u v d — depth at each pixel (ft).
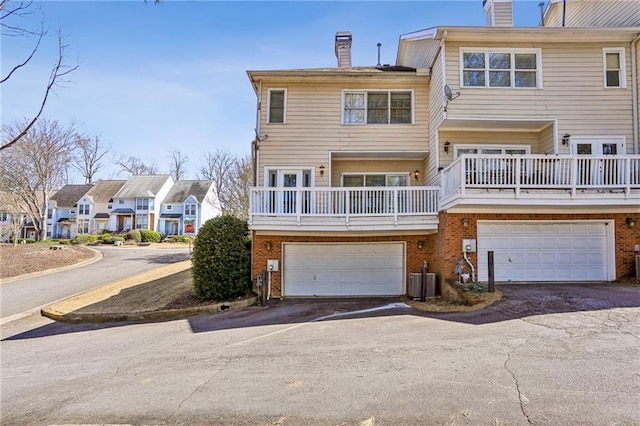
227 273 34.96
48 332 28.48
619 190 31.58
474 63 37.45
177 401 14.28
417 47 47.73
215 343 22.25
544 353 17.03
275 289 37.83
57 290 45.21
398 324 24.22
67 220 138.10
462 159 31.19
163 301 35.45
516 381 14.25
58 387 16.61
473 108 36.83
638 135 36.37
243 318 28.99
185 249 97.35
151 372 17.81
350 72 41.75
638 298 26.53
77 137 107.24
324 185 41.65
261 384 15.44
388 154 42.96
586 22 43.52
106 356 21.13
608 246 34.73
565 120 36.81
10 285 48.37
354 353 18.80
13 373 18.94
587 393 13.05
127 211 132.05
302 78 41.98
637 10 37.42
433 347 18.90
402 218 36.04
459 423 11.58
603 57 37.22
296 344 20.99
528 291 29.78
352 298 36.78
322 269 38.47
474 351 17.89
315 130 42.19
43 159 100.37
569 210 33.99
